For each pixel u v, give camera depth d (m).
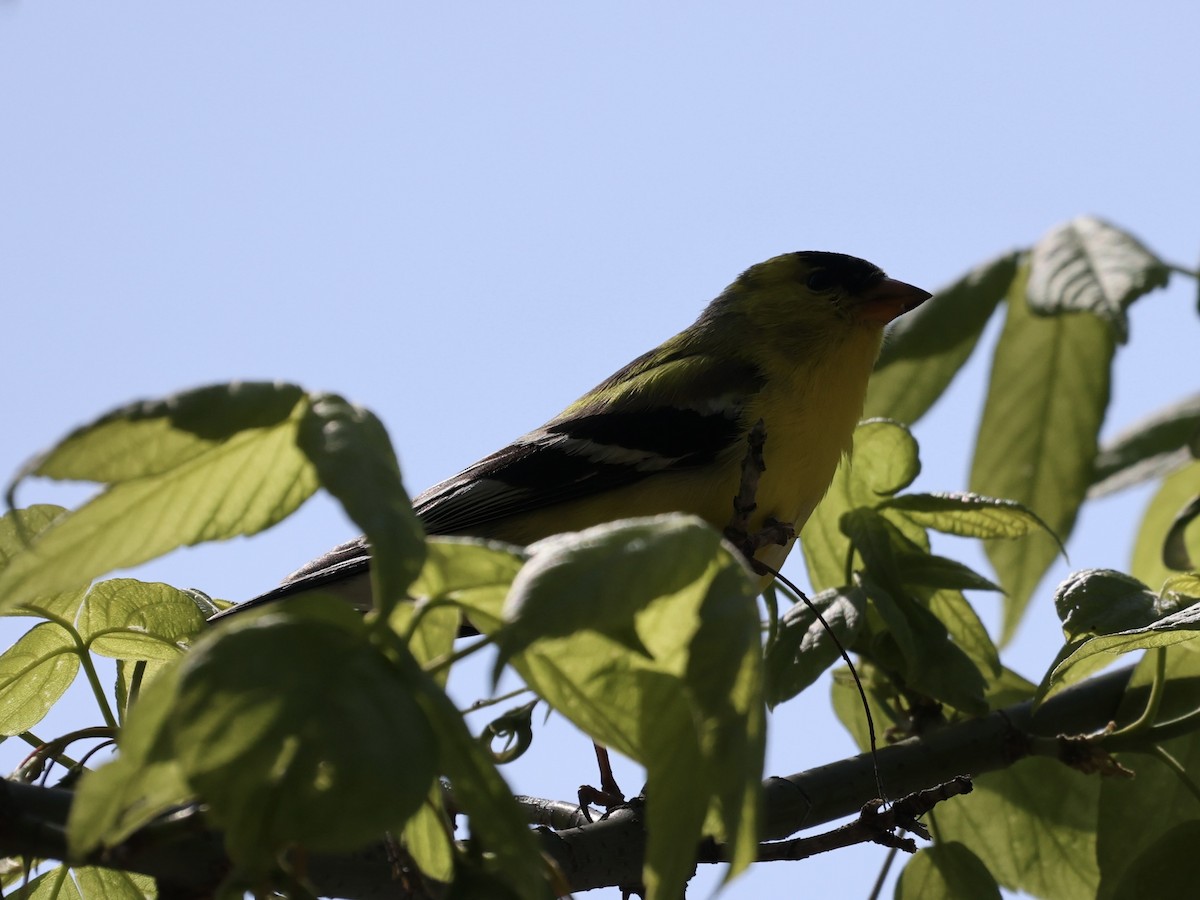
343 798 3.05
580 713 3.91
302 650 3.19
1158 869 6.45
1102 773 7.14
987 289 8.82
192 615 6.13
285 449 3.88
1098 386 8.86
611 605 3.33
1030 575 9.11
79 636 5.98
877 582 7.93
